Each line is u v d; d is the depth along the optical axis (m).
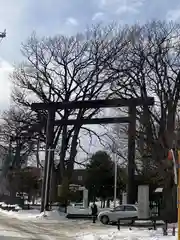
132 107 40.25
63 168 51.22
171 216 36.44
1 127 63.25
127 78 42.25
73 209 45.38
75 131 52.97
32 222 33.19
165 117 39.12
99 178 75.31
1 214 42.56
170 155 13.05
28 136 56.62
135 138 40.31
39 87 55.03
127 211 33.28
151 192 53.31
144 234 22.39
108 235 22.16
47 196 41.62
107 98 45.50
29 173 65.06
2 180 71.94
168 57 40.62
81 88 53.84
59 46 55.34
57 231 25.81
